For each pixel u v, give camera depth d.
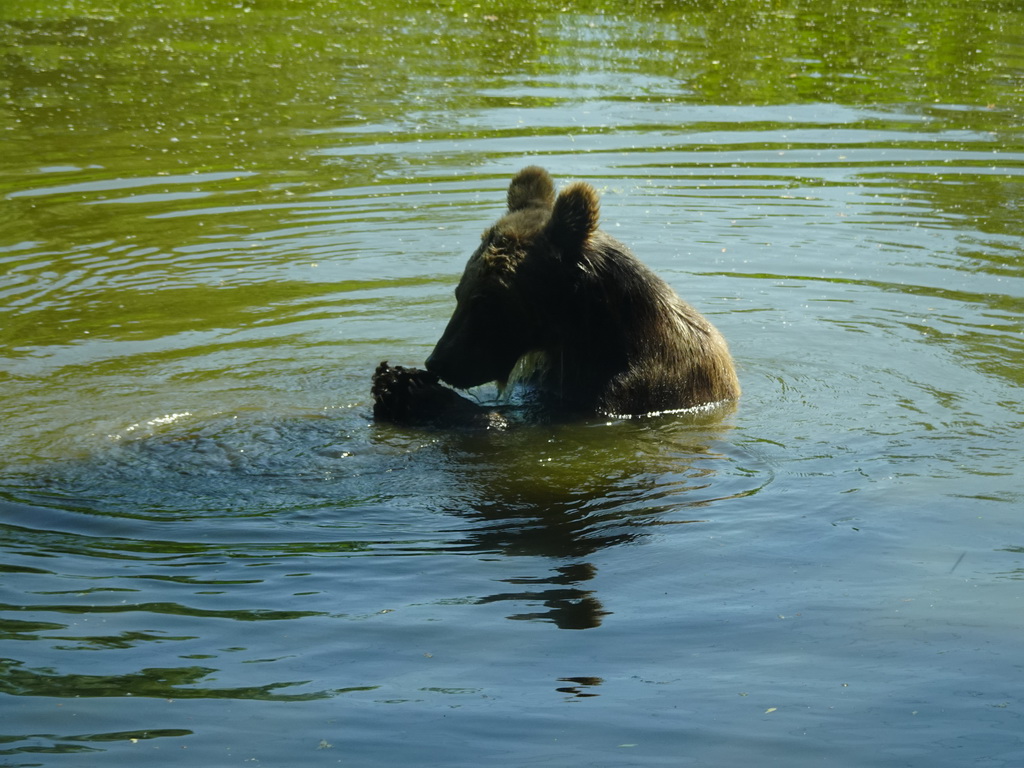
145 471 8.86
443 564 7.40
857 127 22.81
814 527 7.93
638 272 10.92
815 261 15.31
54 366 11.45
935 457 9.22
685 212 17.45
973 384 11.06
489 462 9.13
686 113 23.81
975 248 15.80
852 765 5.23
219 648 6.34
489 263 10.69
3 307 13.49
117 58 28.50
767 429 9.96
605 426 10.08
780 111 24.11
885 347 12.20
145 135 22.06
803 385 11.16
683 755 5.32
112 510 8.21
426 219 17.20
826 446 9.50
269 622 6.64
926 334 12.59
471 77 26.88
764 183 19.02
